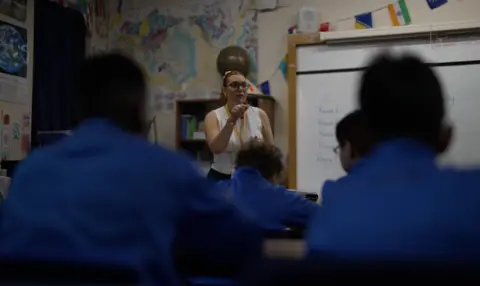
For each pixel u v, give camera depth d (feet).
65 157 3.49
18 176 3.54
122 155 3.41
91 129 3.58
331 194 3.09
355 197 2.92
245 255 3.90
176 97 18.22
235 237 3.83
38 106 15.74
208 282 4.15
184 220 3.64
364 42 15.62
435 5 15.76
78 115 3.72
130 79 3.69
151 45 18.58
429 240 2.69
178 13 18.31
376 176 2.97
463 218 2.70
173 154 3.54
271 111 16.71
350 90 15.64
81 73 3.72
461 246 2.67
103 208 3.26
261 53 17.30
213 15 17.89
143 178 3.34
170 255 3.42
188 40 18.17
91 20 18.40
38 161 3.53
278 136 16.90
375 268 2.33
